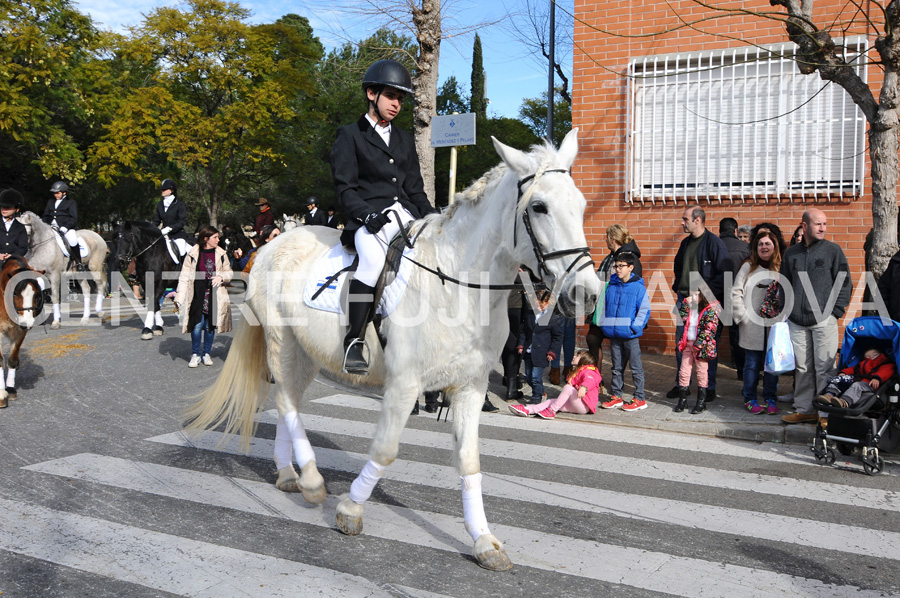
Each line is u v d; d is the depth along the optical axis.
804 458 5.99
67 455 5.62
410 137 4.50
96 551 3.86
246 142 23.02
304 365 4.75
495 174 3.71
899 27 6.12
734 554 3.97
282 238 4.90
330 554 3.88
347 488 5.00
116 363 9.57
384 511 4.57
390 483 5.14
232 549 3.92
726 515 4.59
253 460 5.61
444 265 3.74
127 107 21.38
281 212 35.06
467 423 3.86
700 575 3.69
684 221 7.97
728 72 9.76
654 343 10.45
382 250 3.93
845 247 9.27
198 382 8.50
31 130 21.67
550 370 9.00
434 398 4.73
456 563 3.80
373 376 4.15
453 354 3.69
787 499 4.92
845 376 5.89
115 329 12.80
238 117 22.19
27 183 25.36
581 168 10.63
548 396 8.28
